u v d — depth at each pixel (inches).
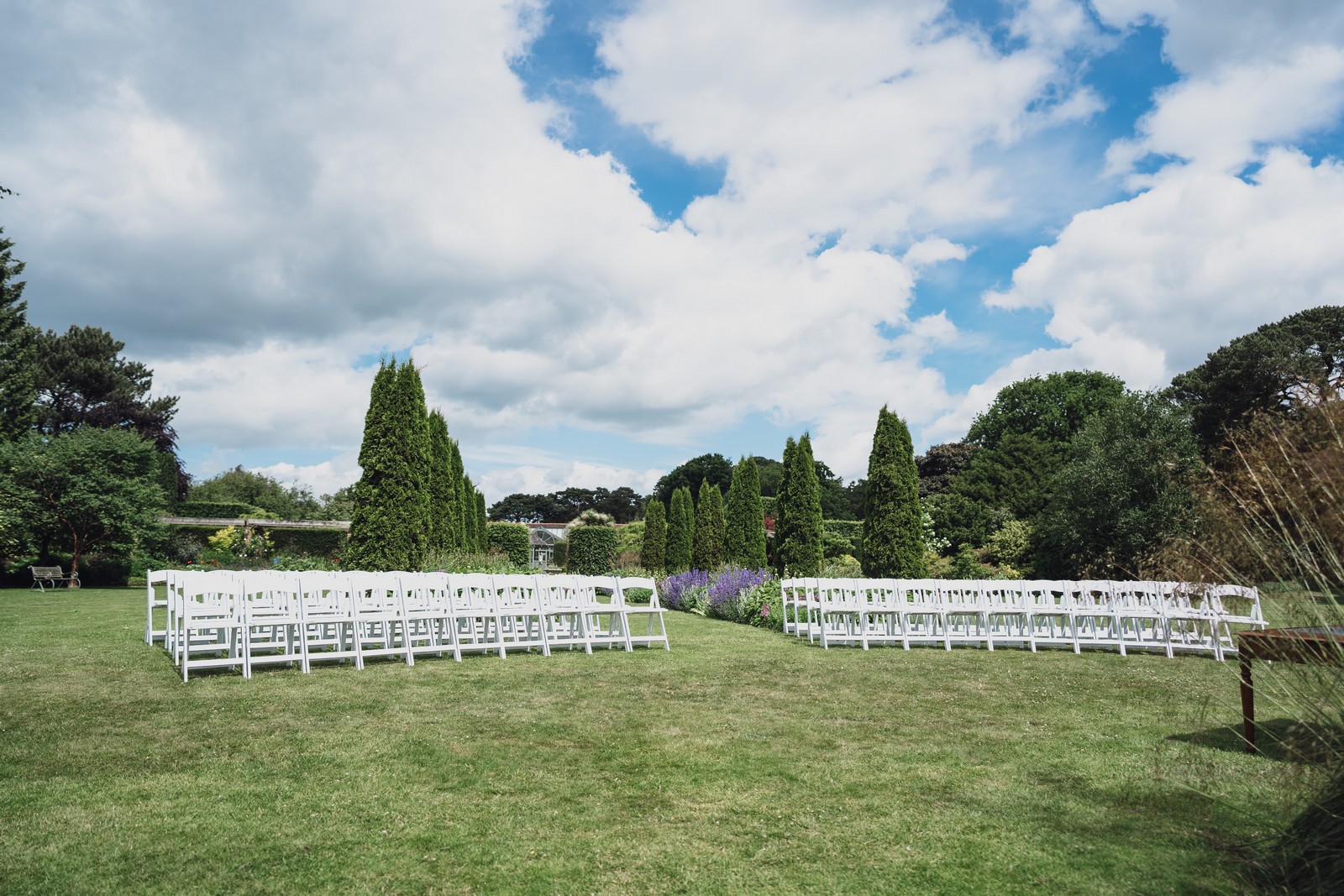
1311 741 113.8
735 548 786.8
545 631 349.7
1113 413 725.3
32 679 260.5
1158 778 154.1
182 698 237.0
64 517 900.6
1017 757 182.1
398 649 320.8
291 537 1135.0
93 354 1596.9
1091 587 383.2
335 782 158.7
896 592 415.2
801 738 199.2
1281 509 124.6
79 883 110.3
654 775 166.1
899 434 602.9
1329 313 1058.7
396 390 509.7
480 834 131.9
